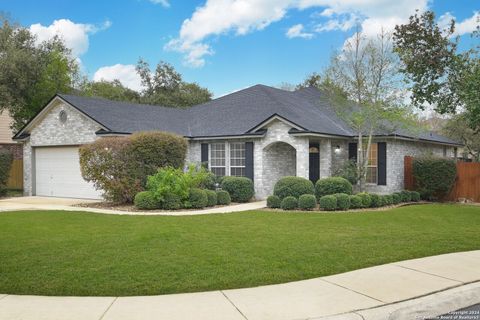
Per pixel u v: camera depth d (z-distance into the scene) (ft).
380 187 62.28
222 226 35.94
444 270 23.25
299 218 41.22
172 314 16.92
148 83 143.33
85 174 52.70
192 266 23.03
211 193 52.54
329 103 67.05
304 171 58.39
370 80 59.93
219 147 66.54
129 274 21.61
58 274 21.61
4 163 68.08
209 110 77.20
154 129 64.75
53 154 68.85
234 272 22.09
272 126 60.85
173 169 51.57
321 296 19.03
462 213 46.91
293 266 23.36
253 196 61.93
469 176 61.82
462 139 99.04
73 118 64.34
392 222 39.24
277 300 18.51
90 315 16.75
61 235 31.58
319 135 58.29
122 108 69.26
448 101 54.75
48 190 69.46
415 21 54.24
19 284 20.17
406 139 65.00
